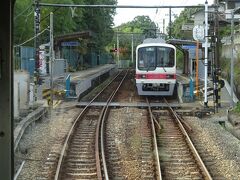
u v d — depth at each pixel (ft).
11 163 11.48
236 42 117.08
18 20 122.62
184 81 105.29
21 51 112.16
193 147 43.14
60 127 57.93
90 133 53.72
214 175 34.83
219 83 73.92
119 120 64.80
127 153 42.73
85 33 137.80
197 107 76.23
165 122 62.95
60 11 148.87
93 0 205.87
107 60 334.24
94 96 101.91
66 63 157.58
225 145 47.60
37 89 81.25
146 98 94.38
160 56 93.15
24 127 50.19
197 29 76.23
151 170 36.35
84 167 36.94
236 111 66.85
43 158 39.52
